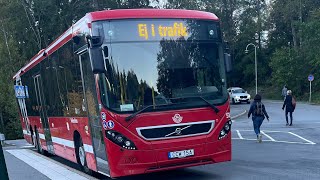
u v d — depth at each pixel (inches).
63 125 436.1
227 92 324.5
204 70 319.6
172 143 296.5
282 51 2140.7
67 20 1658.5
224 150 317.1
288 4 2193.7
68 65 382.9
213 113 313.7
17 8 1708.9
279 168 371.6
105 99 292.5
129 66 298.8
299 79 2031.3
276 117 1076.5
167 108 300.0
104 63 293.9
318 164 385.1
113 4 1632.6
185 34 319.3
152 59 305.1
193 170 385.1
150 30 308.8
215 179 337.1
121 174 289.3
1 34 1784.0
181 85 309.0
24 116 716.7
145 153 291.0
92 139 331.6
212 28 329.7
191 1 1902.1
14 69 1743.4
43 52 495.2
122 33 301.4
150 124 294.2
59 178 377.4
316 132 685.9
